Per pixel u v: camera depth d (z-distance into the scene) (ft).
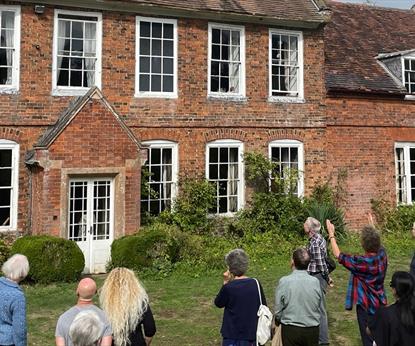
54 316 27.40
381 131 55.31
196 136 47.11
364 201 54.13
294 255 17.81
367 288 18.80
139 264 36.63
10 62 40.45
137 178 40.63
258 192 49.67
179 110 46.37
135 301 14.43
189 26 46.83
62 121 37.88
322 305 22.68
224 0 49.03
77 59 42.80
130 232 40.27
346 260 19.02
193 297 31.35
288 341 17.10
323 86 52.65
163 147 45.83
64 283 34.22
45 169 37.06
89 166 38.63
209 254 40.42
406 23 71.56
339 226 49.08
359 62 58.59
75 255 34.78
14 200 39.78
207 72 47.60
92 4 42.42
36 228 38.11
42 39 41.11
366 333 18.25
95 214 39.73
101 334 11.77
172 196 46.24
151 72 45.60
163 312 28.37
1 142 39.58
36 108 40.81
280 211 48.75
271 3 51.39
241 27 49.08
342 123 53.36
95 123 38.86
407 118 56.80
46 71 41.24
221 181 48.78
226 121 48.34
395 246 48.14
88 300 13.98
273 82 51.16
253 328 16.21
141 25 45.16
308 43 52.11
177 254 39.34
